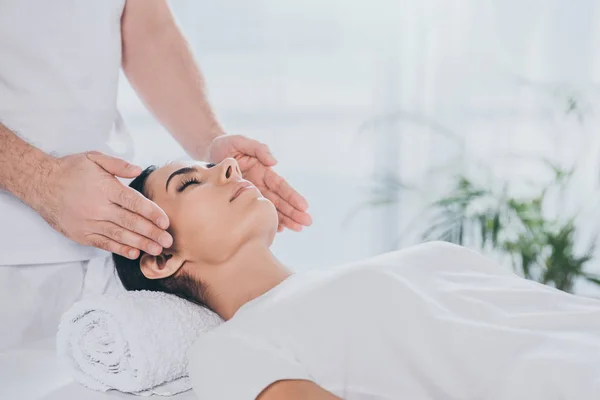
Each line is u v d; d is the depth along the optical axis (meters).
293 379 0.93
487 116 2.50
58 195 1.12
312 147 2.61
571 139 2.46
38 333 1.37
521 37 2.46
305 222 1.41
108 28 1.42
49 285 1.36
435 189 2.55
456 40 2.49
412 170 2.58
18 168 1.16
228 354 0.98
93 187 1.08
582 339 1.04
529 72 2.46
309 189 2.63
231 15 2.54
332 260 2.66
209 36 2.54
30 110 1.33
